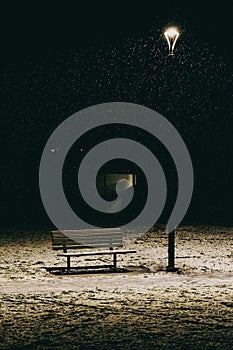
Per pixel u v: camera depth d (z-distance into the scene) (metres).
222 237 18.05
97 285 10.63
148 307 8.75
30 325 7.70
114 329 7.50
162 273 12.04
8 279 11.31
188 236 18.36
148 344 6.84
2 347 6.72
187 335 7.22
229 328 7.56
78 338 7.09
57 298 9.41
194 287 10.38
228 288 10.28
